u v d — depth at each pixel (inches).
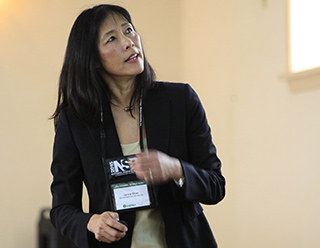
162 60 789.9
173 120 233.8
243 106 649.0
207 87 732.7
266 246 595.8
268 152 598.2
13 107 663.8
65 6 701.3
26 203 660.1
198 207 235.9
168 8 799.1
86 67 235.1
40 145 672.4
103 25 234.1
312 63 542.9
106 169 226.5
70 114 240.1
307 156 537.0
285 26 574.2
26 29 678.5
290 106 565.0
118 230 213.9
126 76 235.9
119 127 238.7
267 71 604.4
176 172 215.8
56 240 602.5
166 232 223.8
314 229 522.9
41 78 679.7
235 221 654.5
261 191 608.1
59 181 237.3
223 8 693.3
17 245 648.4
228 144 676.7
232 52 674.2
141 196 225.5
